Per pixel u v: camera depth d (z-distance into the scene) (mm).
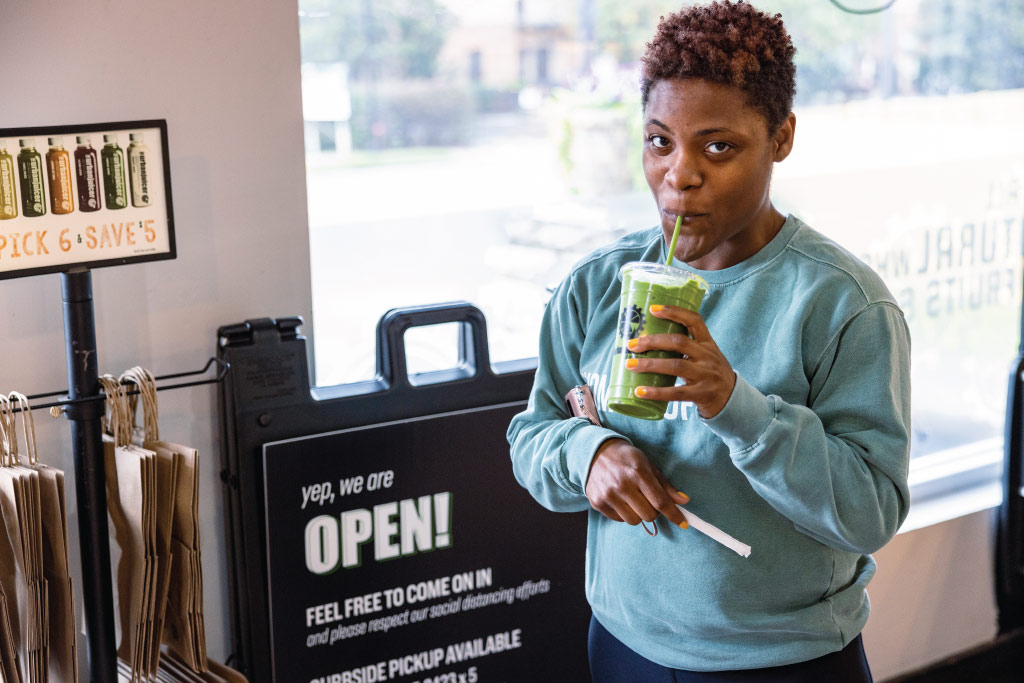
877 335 1053
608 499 1100
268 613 1698
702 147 1028
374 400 1729
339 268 1948
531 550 1875
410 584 1784
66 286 1384
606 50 2201
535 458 1229
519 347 2178
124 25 1566
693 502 1123
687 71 1015
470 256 2109
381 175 1976
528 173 2150
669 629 1184
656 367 956
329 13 1862
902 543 2354
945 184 2611
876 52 2459
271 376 1651
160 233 1420
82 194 1349
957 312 2689
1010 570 2486
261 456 1654
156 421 1465
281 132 1718
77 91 1555
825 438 1016
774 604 1123
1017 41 2650
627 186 2268
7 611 1319
